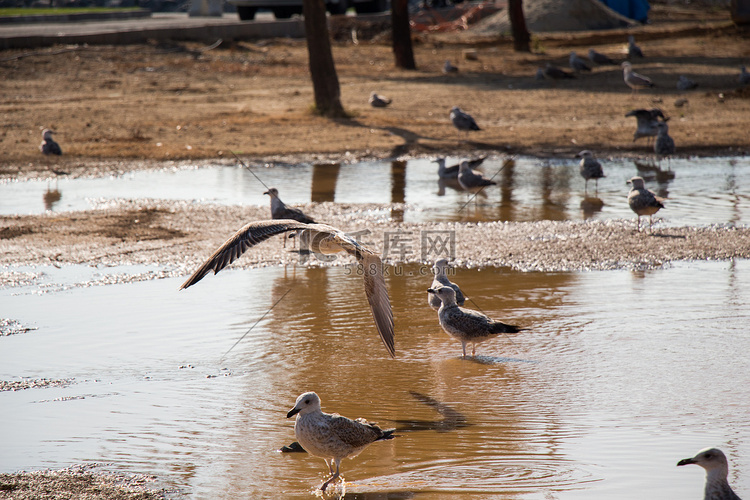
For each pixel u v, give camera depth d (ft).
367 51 156.87
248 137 85.10
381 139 84.53
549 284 41.63
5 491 22.04
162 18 206.28
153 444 25.26
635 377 30.19
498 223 53.93
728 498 19.72
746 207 57.11
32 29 156.66
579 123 92.73
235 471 23.54
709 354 32.27
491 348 33.60
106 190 63.67
